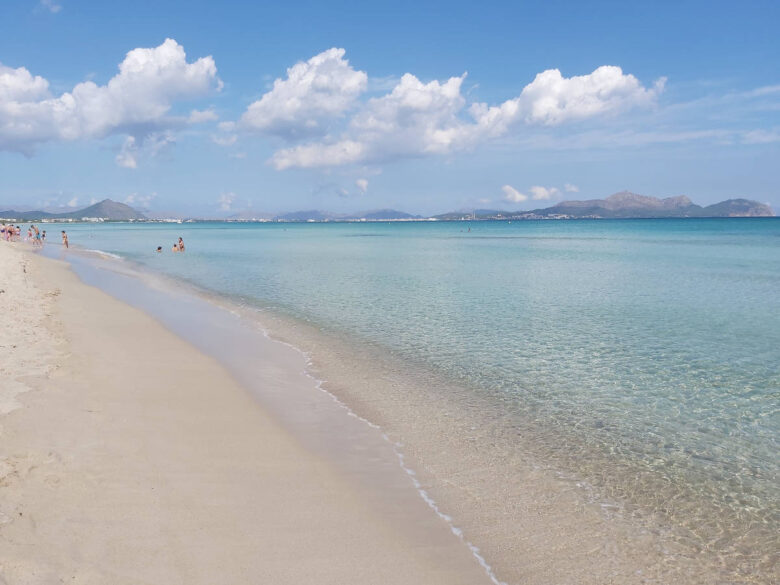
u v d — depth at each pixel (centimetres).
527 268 4144
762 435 976
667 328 1886
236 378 1237
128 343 1498
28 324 1609
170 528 582
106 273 3669
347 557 568
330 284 3120
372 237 11931
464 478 794
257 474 751
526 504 725
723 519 702
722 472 835
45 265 3972
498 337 1736
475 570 569
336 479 760
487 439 942
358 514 665
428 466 829
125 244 8388
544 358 1484
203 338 1661
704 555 621
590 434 974
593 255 5581
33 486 634
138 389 1076
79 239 10500
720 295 2664
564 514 702
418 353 1528
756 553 628
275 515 642
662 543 643
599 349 1583
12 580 458
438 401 1133
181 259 5169
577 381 1280
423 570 560
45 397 952
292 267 4272
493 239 10338
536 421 1032
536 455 883
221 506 648
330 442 898
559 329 1861
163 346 1501
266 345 1593
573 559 602
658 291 2814
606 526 676
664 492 770
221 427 920
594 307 2306
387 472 798
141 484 677
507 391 1205
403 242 9281
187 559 529
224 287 2970
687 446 929
